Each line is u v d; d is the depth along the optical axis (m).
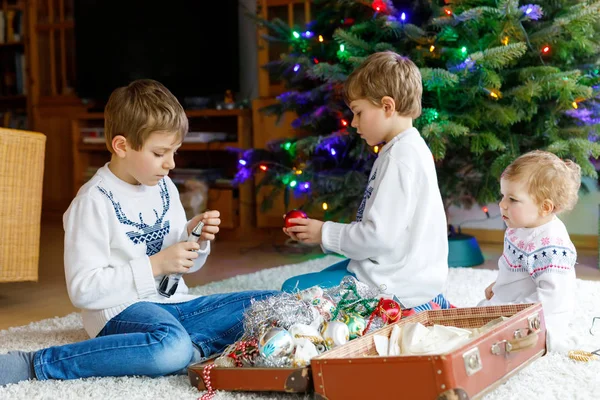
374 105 1.69
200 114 3.95
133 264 1.44
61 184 4.70
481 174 2.93
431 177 1.65
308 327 1.29
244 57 4.20
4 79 5.05
